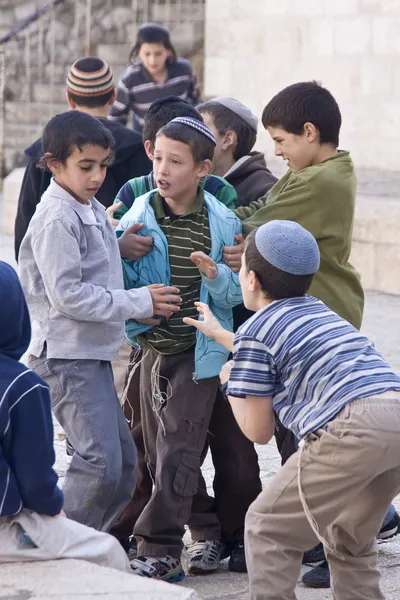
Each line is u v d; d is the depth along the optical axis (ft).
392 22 83.71
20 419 21.33
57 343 27.35
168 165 28.50
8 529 21.91
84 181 27.09
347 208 30.25
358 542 24.95
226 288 28.73
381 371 23.77
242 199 32.24
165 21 119.34
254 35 93.97
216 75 97.35
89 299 26.68
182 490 29.30
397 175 83.41
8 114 126.72
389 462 23.22
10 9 132.26
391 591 28.81
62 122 26.96
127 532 31.50
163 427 29.50
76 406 27.30
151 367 29.96
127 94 73.61
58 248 26.53
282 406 24.03
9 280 21.75
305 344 23.72
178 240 29.30
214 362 29.04
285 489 24.31
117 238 29.84
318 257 24.84
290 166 31.24
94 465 26.96
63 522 22.62
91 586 20.88
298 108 30.17
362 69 85.87
